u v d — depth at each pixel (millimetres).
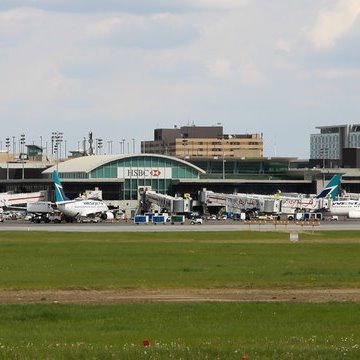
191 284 176875
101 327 124875
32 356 98938
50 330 122438
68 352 101188
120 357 98938
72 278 186125
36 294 163625
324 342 110625
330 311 139625
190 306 144500
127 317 133500
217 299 157000
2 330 122375
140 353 100625
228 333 120188
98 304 149000
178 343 111188
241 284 177250
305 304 147375
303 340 112438
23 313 136500
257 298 158500
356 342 111500
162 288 171625
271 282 180375
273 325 126750
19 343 111000
